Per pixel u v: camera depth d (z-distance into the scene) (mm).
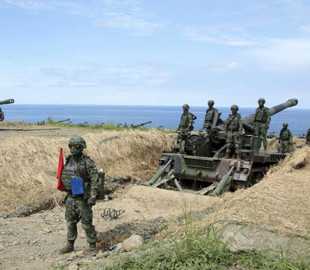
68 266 5480
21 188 10148
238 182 11008
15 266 5762
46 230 7773
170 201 10031
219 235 5148
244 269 4547
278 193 6996
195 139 12438
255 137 11469
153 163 13641
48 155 11844
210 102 13133
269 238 5121
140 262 4828
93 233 6387
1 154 11469
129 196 10594
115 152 13070
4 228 7719
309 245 4891
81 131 21594
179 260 4719
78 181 6246
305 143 17625
